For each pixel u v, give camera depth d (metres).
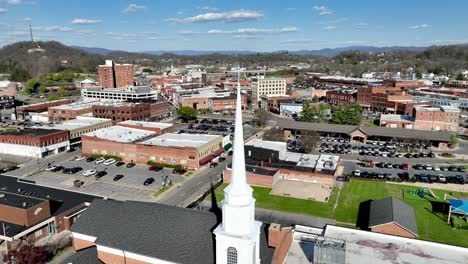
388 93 178.25
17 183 69.00
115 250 35.38
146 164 92.69
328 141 122.31
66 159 97.44
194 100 183.38
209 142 95.38
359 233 44.34
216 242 29.41
